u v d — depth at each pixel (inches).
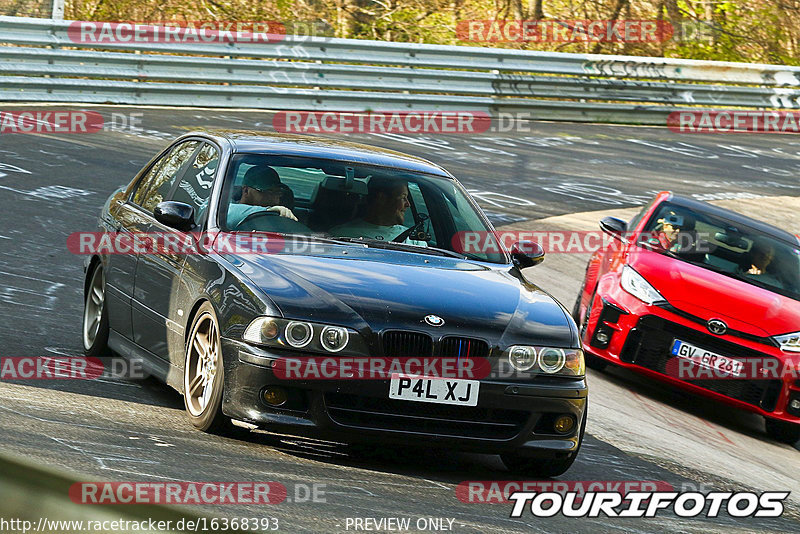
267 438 660.7
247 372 608.4
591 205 2097.7
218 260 676.7
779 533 654.5
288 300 619.5
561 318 692.1
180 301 697.0
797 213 2379.4
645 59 3154.5
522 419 642.8
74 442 554.6
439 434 618.8
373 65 2650.1
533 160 2454.5
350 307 622.8
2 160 1692.9
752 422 1141.7
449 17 3978.8
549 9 4252.0
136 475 507.2
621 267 1157.1
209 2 3592.5
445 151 2385.6
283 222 729.0
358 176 785.6
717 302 1086.4
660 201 1294.3
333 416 609.9
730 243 1215.6
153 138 2011.6
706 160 2815.0
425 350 620.1
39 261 1189.1
